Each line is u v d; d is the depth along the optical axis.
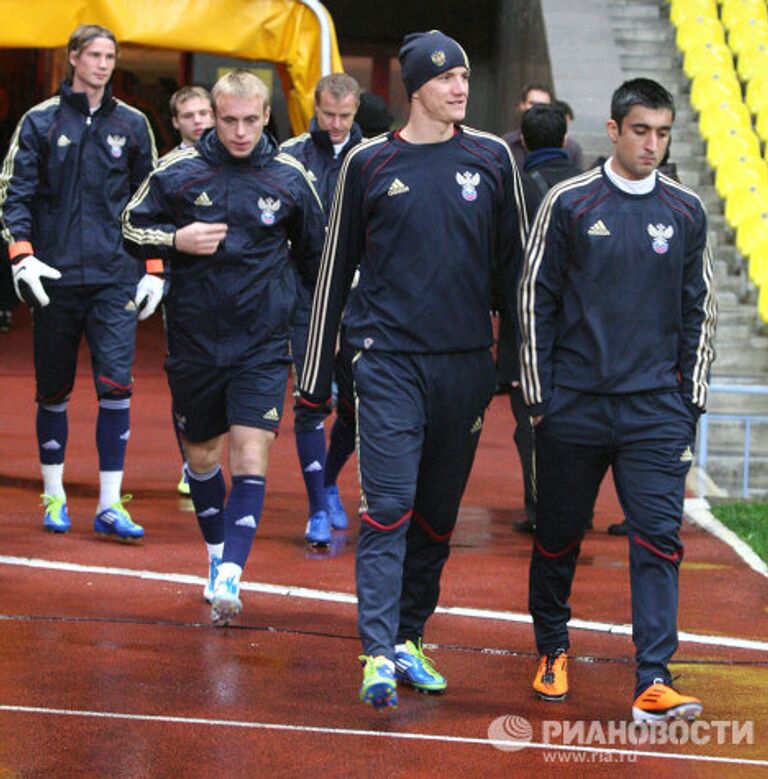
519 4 47.75
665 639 11.52
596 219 11.44
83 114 16.94
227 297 13.67
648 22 43.88
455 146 11.70
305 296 17.17
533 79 44.25
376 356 11.68
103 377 17.17
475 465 23.77
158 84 48.78
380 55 57.06
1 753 10.41
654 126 11.23
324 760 10.52
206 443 14.27
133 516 18.81
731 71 40.00
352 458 23.92
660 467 11.59
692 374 11.66
